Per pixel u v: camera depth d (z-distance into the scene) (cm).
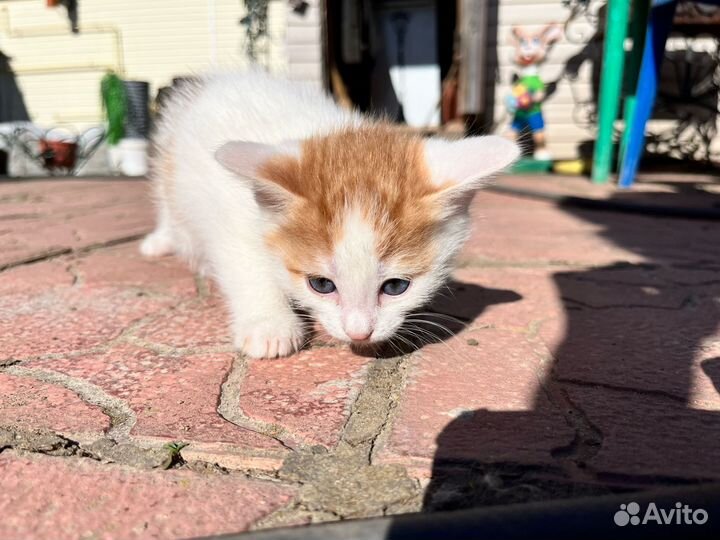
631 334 21
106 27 121
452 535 10
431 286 21
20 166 108
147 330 21
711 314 23
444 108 84
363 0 86
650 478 12
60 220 45
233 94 26
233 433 14
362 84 90
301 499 12
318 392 16
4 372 17
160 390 16
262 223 20
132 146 103
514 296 25
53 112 128
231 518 11
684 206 48
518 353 19
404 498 12
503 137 21
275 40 112
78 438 14
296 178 19
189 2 117
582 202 50
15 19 126
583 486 12
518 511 10
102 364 18
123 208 52
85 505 11
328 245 19
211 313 23
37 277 28
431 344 20
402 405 15
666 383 17
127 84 107
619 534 9
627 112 60
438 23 89
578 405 15
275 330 20
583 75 82
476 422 14
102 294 25
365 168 19
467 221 22
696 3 58
